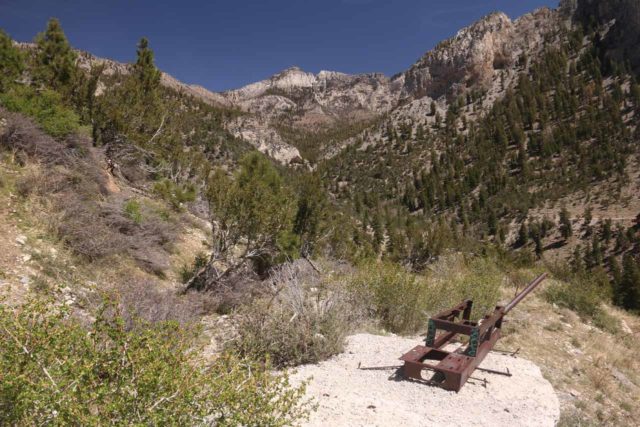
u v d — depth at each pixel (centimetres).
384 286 845
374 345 651
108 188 1146
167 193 1380
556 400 508
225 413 293
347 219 1895
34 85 1352
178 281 971
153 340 281
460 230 11356
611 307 1463
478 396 490
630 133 13050
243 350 577
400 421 412
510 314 1045
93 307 596
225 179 1030
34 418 239
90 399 247
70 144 1126
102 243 856
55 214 863
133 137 1452
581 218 10156
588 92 16388
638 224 8931
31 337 263
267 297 865
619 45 17838
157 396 258
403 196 15225
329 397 457
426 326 844
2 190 852
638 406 727
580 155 13200
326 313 640
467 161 16388
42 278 675
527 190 12638
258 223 975
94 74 1430
